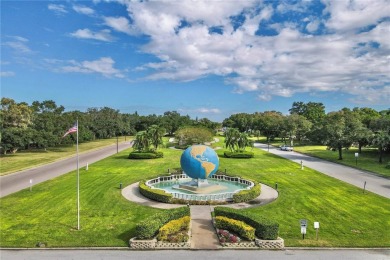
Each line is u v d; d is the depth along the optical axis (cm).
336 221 2808
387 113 9012
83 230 2573
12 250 2219
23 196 3606
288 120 11388
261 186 4134
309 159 7050
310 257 2128
